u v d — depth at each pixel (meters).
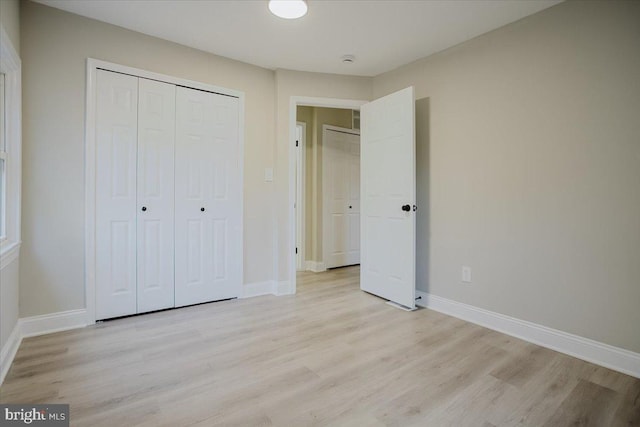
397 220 3.07
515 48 2.40
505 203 2.46
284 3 2.23
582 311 2.09
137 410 1.50
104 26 2.51
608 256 1.99
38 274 2.30
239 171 3.21
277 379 1.78
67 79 2.38
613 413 1.53
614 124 1.95
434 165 2.96
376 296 3.36
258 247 3.36
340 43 2.80
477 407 1.56
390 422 1.45
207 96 3.01
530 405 1.58
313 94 3.44
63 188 2.37
